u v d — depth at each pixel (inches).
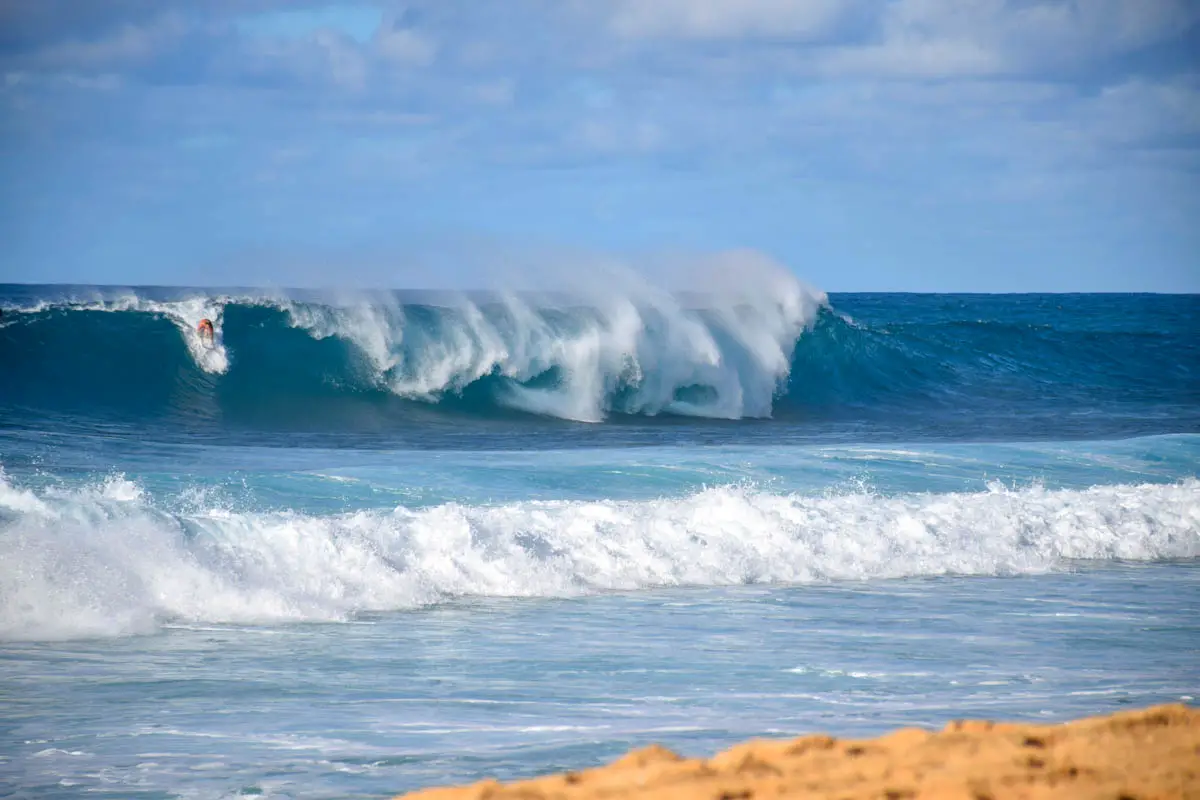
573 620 1363.2
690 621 1366.9
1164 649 1249.4
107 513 1465.3
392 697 1014.4
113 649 1168.2
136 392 3518.7
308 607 1355.8
